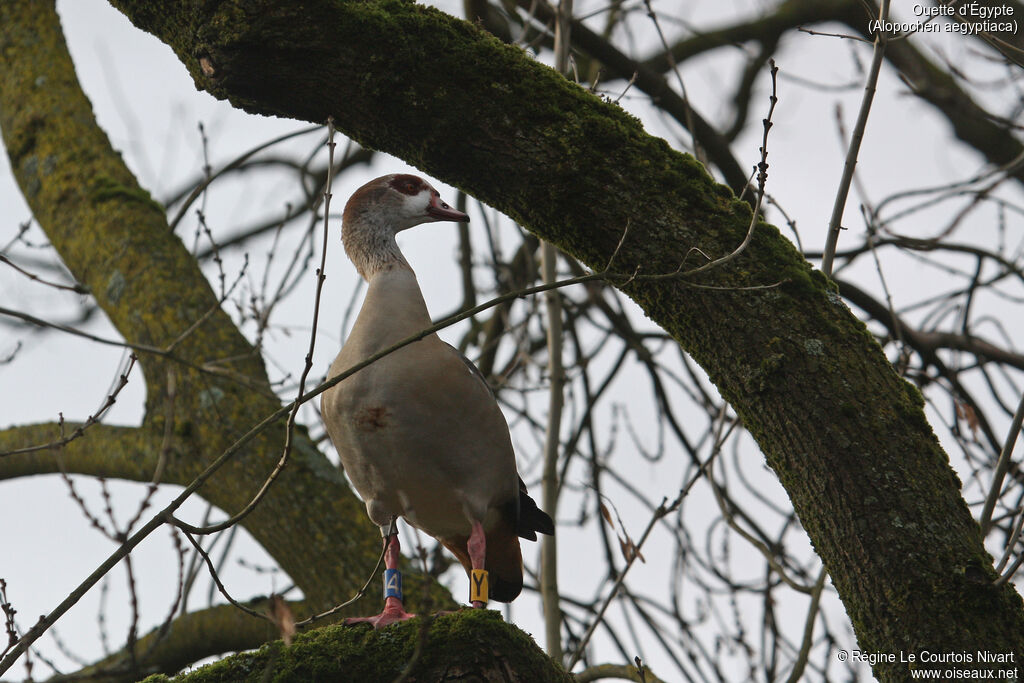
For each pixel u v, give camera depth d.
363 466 7.58
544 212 7.01
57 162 13.02
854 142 7.61
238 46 6.82
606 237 6.92
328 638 6.36
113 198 12.70
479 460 7.64
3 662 5.74
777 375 6.55
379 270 8.34
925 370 12.80
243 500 11.13
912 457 6.34
